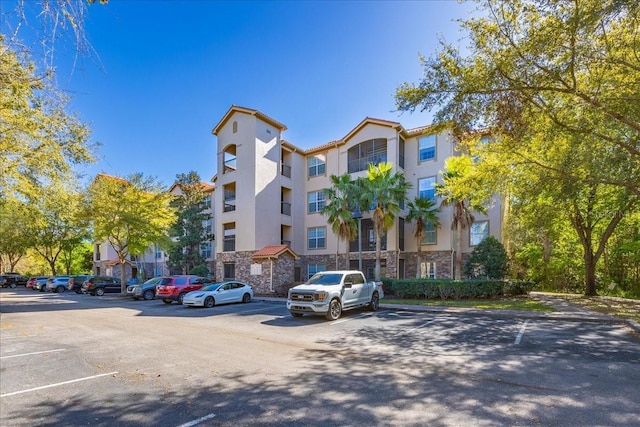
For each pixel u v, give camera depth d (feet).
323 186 97.04
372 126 86.74
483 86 29.68
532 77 28.63
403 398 16.99
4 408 16.55
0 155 33.60
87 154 39.40
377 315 45.65
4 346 29.66
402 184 76.69
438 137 82.02
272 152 90.74
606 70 28.91
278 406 16.31
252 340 31.24
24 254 158.61
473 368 21.86
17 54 20.65
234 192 97.60
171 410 16.07
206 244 112.27
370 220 88.38
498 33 28.66
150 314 51.44
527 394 17.31
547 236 80.43
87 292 95.66
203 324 41.16
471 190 48.75
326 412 15.57
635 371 20.98
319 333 34.19
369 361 23.77
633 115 29.78
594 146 32.42
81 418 15.37
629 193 42.63
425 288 62.44
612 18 25.13
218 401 17.03
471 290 60.59
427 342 29.53
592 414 14.94
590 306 49.83
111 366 23.31
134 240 83.15
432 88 31.58
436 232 80.02
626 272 83.05
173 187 117.29
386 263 81.92
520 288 64.08
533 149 40.24
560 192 36.88
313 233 98.12
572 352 25.68
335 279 46.09
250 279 82.99
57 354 26.73
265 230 86.33
